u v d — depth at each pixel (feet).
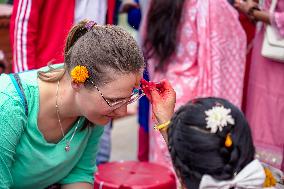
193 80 10.80
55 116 7.02
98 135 7.79
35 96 6.87
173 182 9.36
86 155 7.92
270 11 10.37
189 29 10.69
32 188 7.71
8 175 7.06
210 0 10.66
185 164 5.55
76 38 6.73
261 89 11.03
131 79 6.42
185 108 5.73
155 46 10.87
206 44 10.68
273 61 10.73
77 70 6.35
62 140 7.24
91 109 6.62
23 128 6.91
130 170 9.70
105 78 6.34
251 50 11.64
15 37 10.17
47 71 7.04
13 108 6.67
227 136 5.42
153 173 9.59
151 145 11.81
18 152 7.09
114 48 6.31
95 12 10.75
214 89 10.77
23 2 10.12
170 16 10.66
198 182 5.51
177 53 10.85
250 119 11.30
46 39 10.41
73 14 10.48
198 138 5.44
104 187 9.09
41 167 7.27
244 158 5.46
